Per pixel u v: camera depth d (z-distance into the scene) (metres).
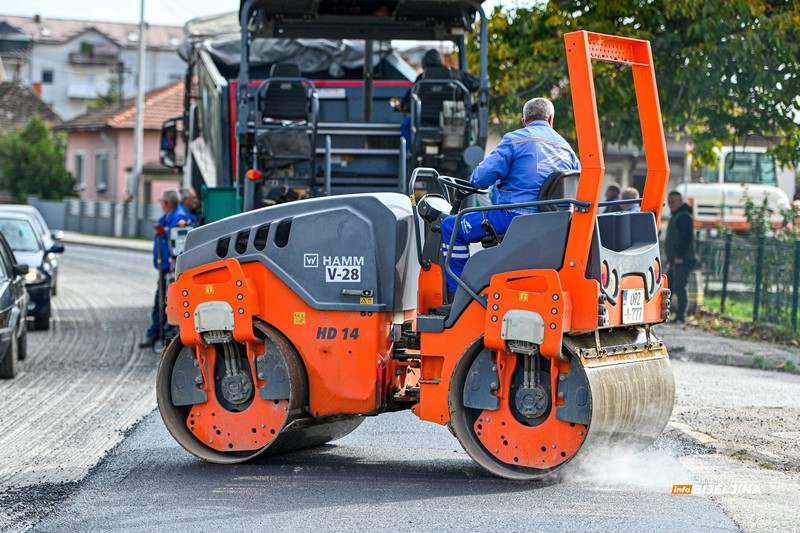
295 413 9.56
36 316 21.06
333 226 9.59
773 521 7.81
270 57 21.30
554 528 7.61
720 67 19.44
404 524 7.75
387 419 12.45
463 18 16.80
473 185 9.42
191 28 23.03
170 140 23.78
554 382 8.73
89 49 128.62
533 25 21.12
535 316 8.60
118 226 62.53
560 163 9.44
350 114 18.81
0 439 11.18
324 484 9.09
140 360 17.20
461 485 8.99
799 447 10.45
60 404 13.30
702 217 34.81
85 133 78.94
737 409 12.54
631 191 17.52
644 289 9.30
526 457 8.93
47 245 25.08
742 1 19.05
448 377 9.12
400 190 15.94
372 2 16.59
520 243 8.77
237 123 15.80
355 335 9.53
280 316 9.67
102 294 29.48
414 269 10.02
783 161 21.67
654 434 9.58
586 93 8.52
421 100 16.27
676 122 20.56
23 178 73.25
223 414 9.87
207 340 9.82
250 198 15.44
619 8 20.16
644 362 9.38
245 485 9.07
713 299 23.66
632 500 8.41
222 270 9.77
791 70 19.53
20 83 98.81
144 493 8.81
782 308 19.62
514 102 20.91
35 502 8.55
